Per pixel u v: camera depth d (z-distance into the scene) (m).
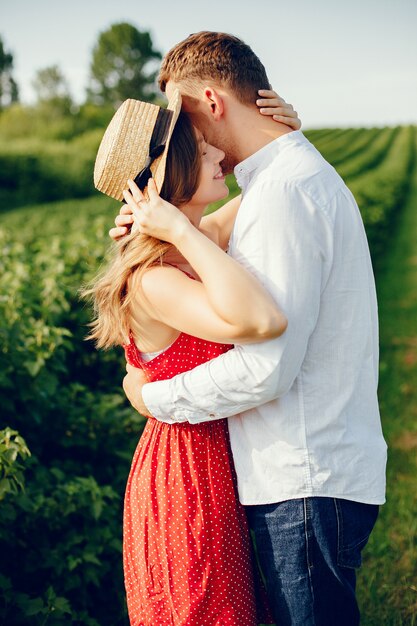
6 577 2.76
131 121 1.87
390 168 35.31
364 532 1.93
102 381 4.73
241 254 1.80
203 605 1.91
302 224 1.77
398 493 4.30
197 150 1.89
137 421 3.93
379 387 6.55
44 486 3.16
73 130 57.72
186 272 1.95
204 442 1.95
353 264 1.87
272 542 1.91
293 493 1.85
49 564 2.90
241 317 1.68
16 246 6.23
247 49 1.94
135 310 1.93
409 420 5.66
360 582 3.45
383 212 16.97
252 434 1.89
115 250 2.04
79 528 3.12
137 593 2.03
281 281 1.74
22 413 3.51
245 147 1.92
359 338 1.89
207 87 1.89
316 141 54.34
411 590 3.37
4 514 2.77
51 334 3.82
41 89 79.38
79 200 39.47
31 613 2.62
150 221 1.81
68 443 3.64
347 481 1.87
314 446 1.85
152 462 1.99
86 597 2.99
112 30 79.69
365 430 1.93
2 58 80.88
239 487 1.92
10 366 3.41
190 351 1.94
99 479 3.70
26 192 39.78
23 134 59.12
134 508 2.04
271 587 1.95
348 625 1.93
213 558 1.91
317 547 1.86
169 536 1.93
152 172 1.88
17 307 4.14
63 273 5.22
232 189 24.09
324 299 1.85
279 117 1.89
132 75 81.00
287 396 1.85
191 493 1.92
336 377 1.87
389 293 10.95
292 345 1.74
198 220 2.00
